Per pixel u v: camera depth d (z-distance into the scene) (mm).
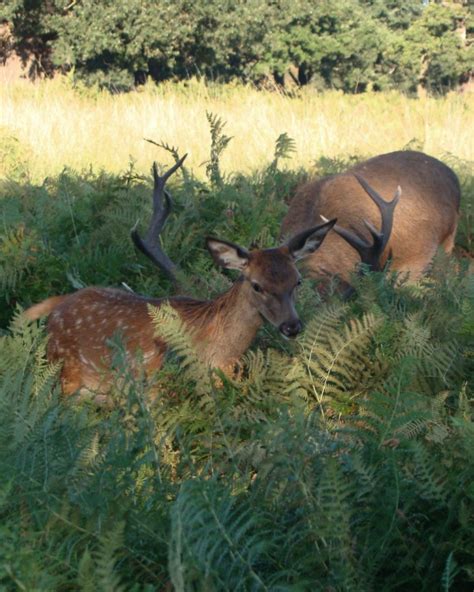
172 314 5059
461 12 45312
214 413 4363
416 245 8477
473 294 5621
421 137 15938
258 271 5359
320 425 4336
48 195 9289
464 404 4383
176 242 7824
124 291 5969
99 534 3051
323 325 5078
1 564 2629
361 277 6664
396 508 3219
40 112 17516
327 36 39719
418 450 3455
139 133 16234
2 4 33781
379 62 44094
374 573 3164
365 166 8688
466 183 11750
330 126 16609
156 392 4871
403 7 60375
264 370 4898
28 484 3271
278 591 2834
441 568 3205
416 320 5355
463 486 3404
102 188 9836
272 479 3396
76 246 7715
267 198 9633
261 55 39094
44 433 3441
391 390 3912
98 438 3906
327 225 5637
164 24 33875
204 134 15898
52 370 4793
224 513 2938
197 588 2766
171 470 3883
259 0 36875
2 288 6965
